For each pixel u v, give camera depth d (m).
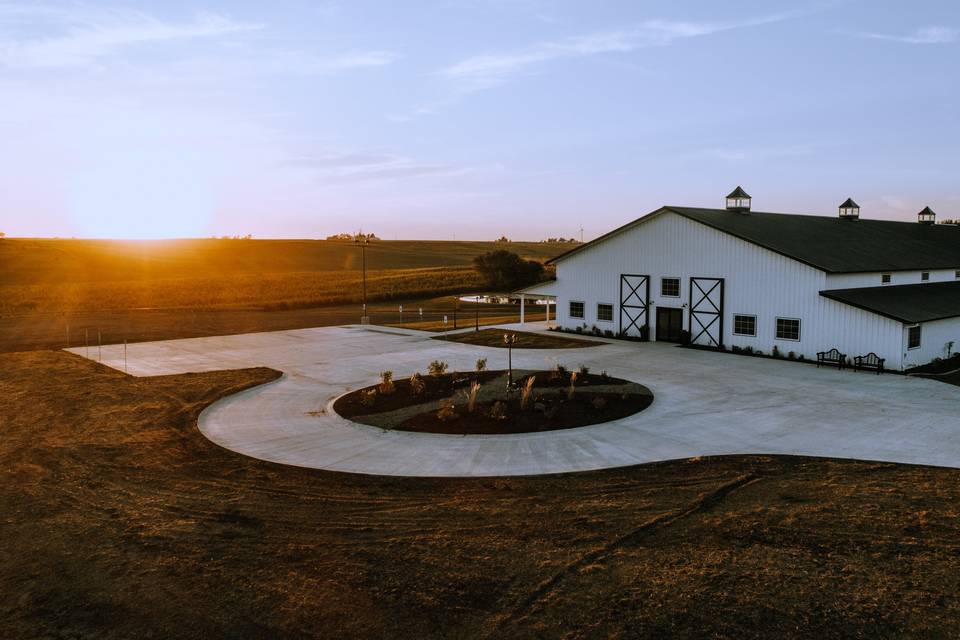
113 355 26.89
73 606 7.21
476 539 8.91
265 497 10.76
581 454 13.02
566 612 6.93
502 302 58.75
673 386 19.44
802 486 10.82
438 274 82.88
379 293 62.00
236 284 72.19
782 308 24.66
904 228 36.84
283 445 13.98
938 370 21.77
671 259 28.91
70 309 49.22
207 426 15.66
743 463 12.22
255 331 35.62
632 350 27.17
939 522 9.06
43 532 9.29
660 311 29.83
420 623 6.77
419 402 17.61
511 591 7.41
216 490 11.12
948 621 6.56
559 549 8.52
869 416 15.66
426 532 9.20
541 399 17.73
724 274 26.69
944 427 14.52
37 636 6.62
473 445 13.78
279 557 8.41
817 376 20.97
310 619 6.89
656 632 6.50
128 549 8.68
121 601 7.30
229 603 7.24
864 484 10.81
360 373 22.52
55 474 11.98
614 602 7.11
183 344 30.34
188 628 6.74
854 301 22.53
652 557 8.20
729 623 6.63
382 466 12.46
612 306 31.88
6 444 13.98
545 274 76.50
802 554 8.18
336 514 9.96
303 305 53.72
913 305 23.39
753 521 9.30
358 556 8.41
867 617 6.68
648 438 14.07
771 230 28.53
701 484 11.07
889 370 21.48
